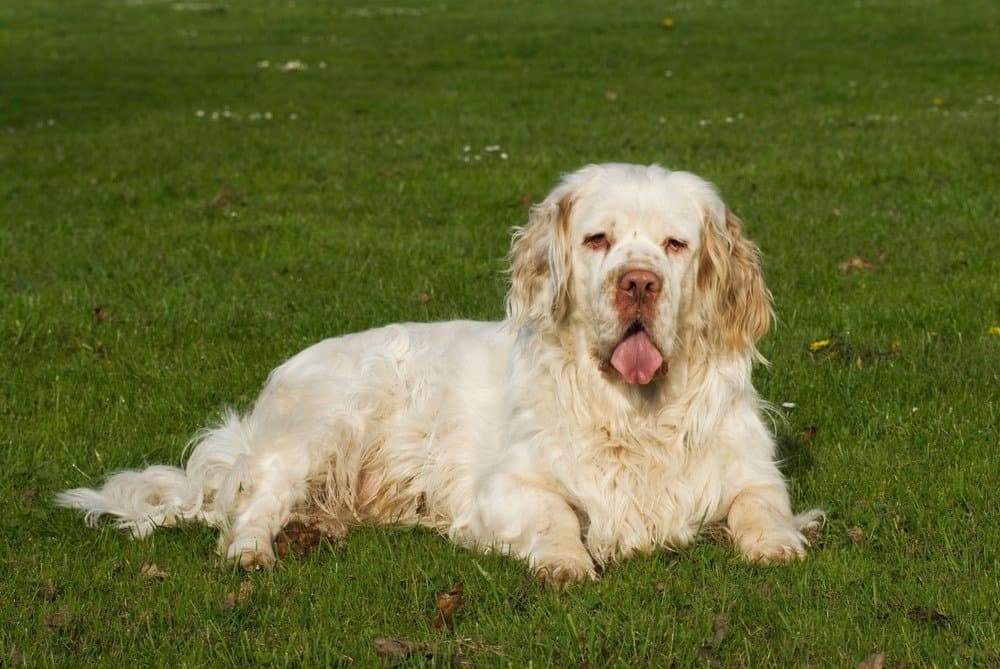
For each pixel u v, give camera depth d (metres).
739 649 5.06
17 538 6.64
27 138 21.58
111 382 9.42
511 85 27.16
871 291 11.47
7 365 9.88
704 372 6.57
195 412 8.70
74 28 42.22
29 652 5.16
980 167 16.83
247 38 38.75
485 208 15.47
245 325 10.90
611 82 27.22
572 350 6.57
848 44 33.44
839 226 14.01
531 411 6.65
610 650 5.06
